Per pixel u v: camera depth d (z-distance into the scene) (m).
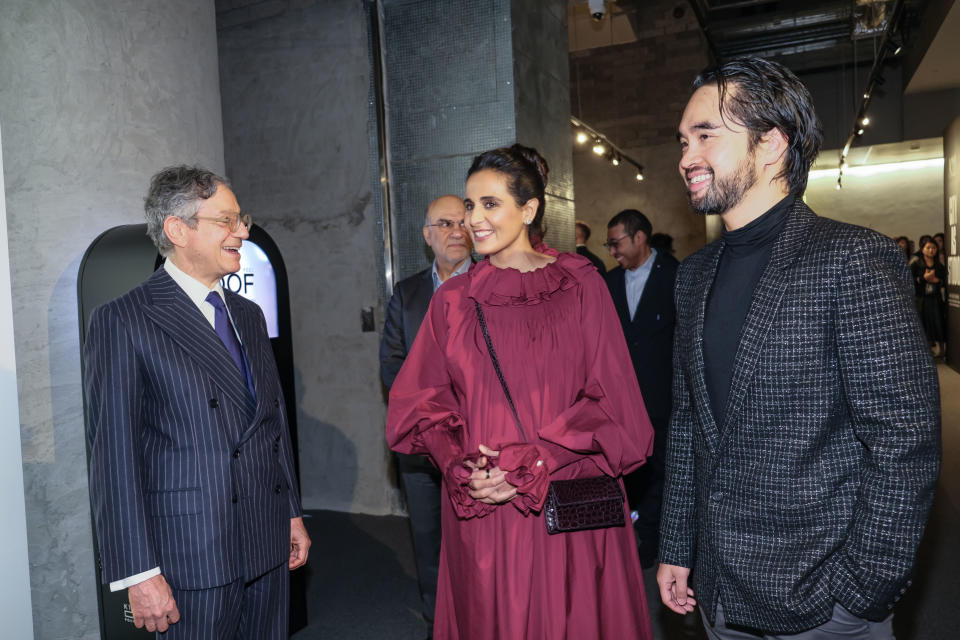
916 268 10.62
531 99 4.05
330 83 4.26
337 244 4.31
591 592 1.46
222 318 1.69
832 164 13.42
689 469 1.39
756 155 1.18
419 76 4.02
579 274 1.55
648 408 3.39
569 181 4.59
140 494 1.49
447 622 1.59
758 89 1.16
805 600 1.11
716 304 1.26
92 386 1.52
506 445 1.41
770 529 1.14
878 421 1.04
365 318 4.27
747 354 1.14
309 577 3.35
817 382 1.10
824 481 1.11
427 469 2.50
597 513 1.40
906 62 10.74
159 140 2.62
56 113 2.23
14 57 2.11
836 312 1.08
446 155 3.98
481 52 3.86
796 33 9.87
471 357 1.51
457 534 1.53
